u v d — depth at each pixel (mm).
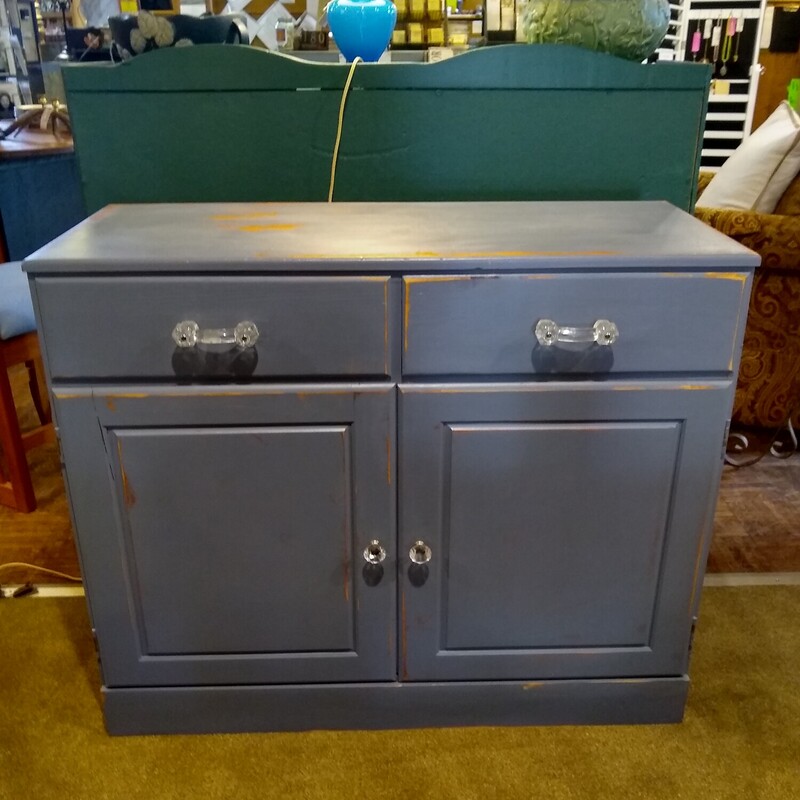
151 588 1146
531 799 1123
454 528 1116
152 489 1084
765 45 4039
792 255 1989
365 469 1079
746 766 1179
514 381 1044
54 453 2207
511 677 1223
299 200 1434
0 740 1227
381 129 1386
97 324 994
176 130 1378
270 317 999
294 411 1044
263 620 1169
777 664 1394
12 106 2748
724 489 1980
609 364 1034
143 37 1393
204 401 1033
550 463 1083
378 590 1151
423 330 1007
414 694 1225
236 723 1239
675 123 1395
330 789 1139
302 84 1350
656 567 1155
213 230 1121
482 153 1408
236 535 1114
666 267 988
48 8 2684
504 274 986
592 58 1346
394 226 1153
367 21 1368
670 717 1257
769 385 2166
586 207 1307
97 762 1187
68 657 1414
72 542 1780
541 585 1160
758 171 2207
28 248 2576
